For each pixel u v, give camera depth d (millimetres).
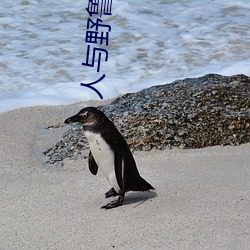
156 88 21594
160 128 18875
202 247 12391
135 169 14164
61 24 32500
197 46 29859
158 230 13156
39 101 23859
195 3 35625
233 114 19500
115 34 31281
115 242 12812
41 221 14062
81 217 14062
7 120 21844
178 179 16109
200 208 14086
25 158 18594
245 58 28516
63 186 16219
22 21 32750
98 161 13883
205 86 20828
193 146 18656
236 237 12711
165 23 32906
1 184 16531
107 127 13664
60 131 21000
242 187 15320
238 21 33125
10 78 26312
